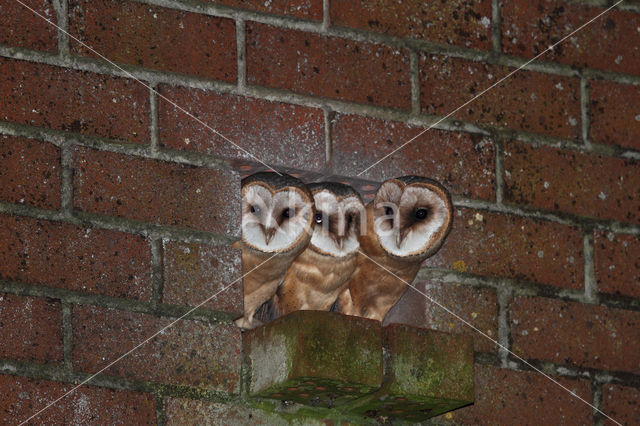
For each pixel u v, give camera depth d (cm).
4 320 559
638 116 719
